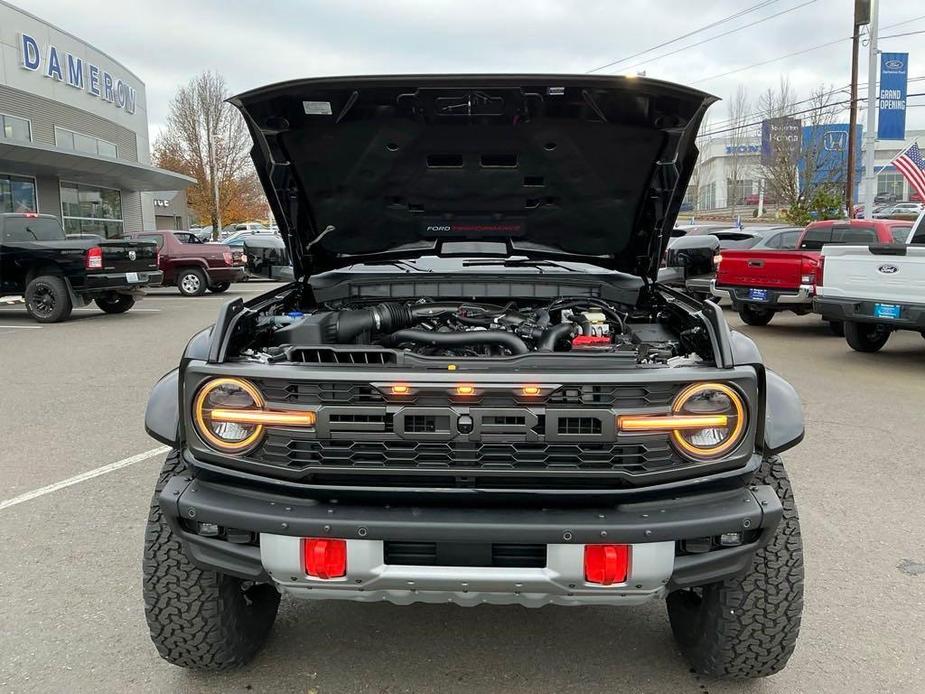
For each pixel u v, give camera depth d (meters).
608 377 2.23
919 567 3.60
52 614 3.14
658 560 2.20
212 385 2.32
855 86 24.69
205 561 2.35
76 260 12.59
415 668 2.82
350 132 3.24
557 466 2.25
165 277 19.08
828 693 2.65
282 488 2.30
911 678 2.73
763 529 2.28
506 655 2.91
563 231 3.84
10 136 21.69
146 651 2.90
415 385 2.23
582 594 2.22
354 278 3.84
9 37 21.67
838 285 9.00
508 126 3.24
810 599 3.30
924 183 17.98
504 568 2.20
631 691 2.67
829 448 5.49
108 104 28.33
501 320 3.34
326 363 2.38
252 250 4.02
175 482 2.41
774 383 2.62
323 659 2.88
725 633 2.51
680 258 3.85
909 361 9.12
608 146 3.32
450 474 2.24
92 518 4.14
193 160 52.00
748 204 62.69
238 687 2.69
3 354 9.42
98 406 6.65
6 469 4.95
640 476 2.24
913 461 5.18
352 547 2.21
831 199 26.34
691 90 2.89
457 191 3.60
